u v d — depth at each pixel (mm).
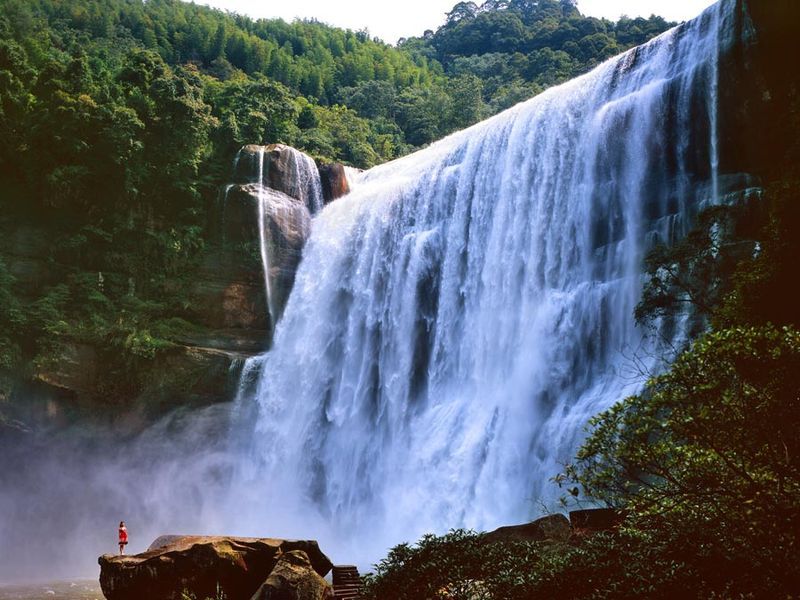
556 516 17438
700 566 11484
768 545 10891
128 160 52562
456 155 49281
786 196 22766
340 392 48344
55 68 54500
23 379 46188
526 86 90062
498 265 42938
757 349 10945
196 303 51906
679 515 12016
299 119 71625
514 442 36562
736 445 10883
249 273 52750
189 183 54000
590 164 39719
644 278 34469
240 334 51812
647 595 11281
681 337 31469
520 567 13477
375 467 44062
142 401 47969
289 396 50219
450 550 14883
